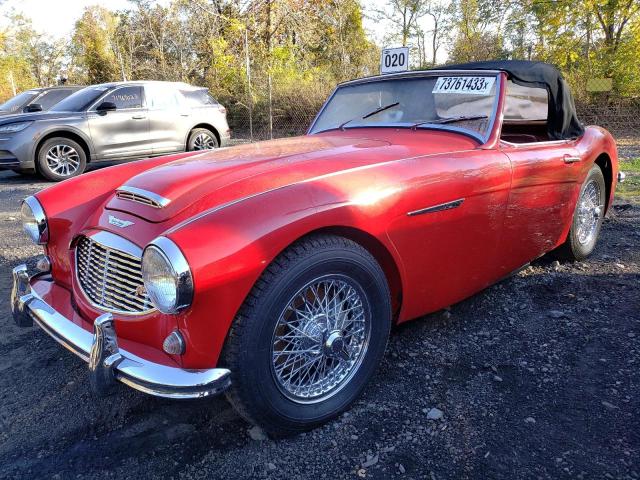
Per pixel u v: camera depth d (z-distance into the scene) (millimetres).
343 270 2113
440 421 2223
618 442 2061
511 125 4164
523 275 3752
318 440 2141
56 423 2314
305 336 2094
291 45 19516
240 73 16375
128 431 2248
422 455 2031
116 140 9219
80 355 2078
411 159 2461
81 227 2602
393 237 2268
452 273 2652
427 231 2412
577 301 3322
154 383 1820
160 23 20344
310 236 2039
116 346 1927
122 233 2168
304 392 2150
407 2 21250
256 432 2205
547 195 3148
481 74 3086
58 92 11336
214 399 2457
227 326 1860
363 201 2139
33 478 1991
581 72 12328
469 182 2559
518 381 2494
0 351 2949
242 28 17531
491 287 3557
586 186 3756
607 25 12703
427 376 2557
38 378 2672
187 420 2309
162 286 1767
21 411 2404
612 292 3434
